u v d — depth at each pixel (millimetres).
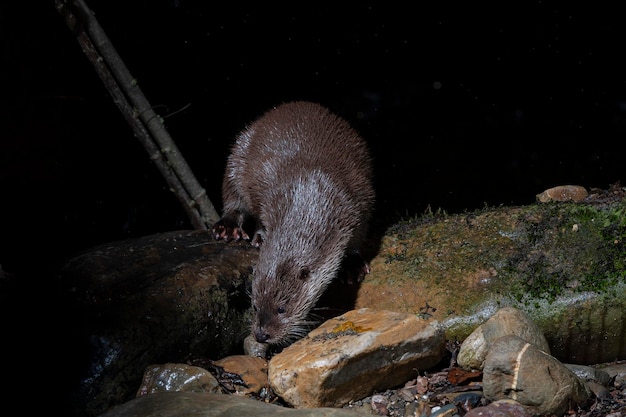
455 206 12945
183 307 6266
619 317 6254
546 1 14617
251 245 7508
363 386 5535
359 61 14812
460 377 5660
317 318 7008
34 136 11617
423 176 13500
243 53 14172
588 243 6617
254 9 14109
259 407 5027
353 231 7117
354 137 8086
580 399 5105
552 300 6367
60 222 11734
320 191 7094
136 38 13547
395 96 15023
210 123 13789
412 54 15117
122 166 12500
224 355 6605
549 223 6918
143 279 6527
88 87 12289
